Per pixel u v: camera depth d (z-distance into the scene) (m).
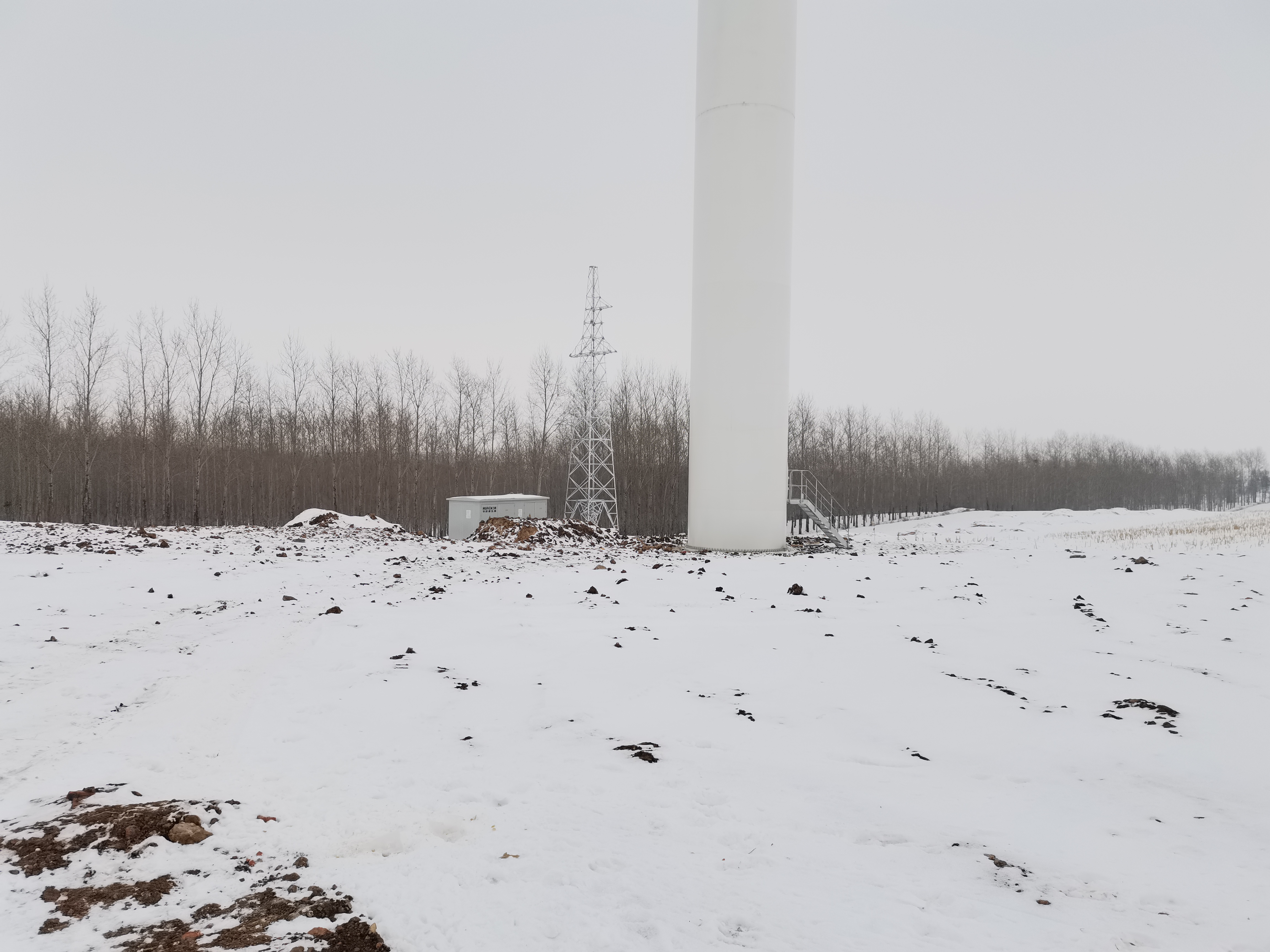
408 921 3.75
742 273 21.42
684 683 8.44
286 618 11.60
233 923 3.70
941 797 5.60
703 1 22.06
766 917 3.88
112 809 4.86
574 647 9.98
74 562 15.73
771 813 5.25
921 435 89.81
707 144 21.88
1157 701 7.78
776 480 22.12
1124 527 41.84
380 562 18.88
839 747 6.63
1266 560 16.55
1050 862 4.61
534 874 4.27
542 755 6.27
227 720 6.88
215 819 4.83
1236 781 5.86
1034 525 47.62
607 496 48.31
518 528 24.77
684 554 21.59
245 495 49.22
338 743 6.40
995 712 7.49
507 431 60.75
